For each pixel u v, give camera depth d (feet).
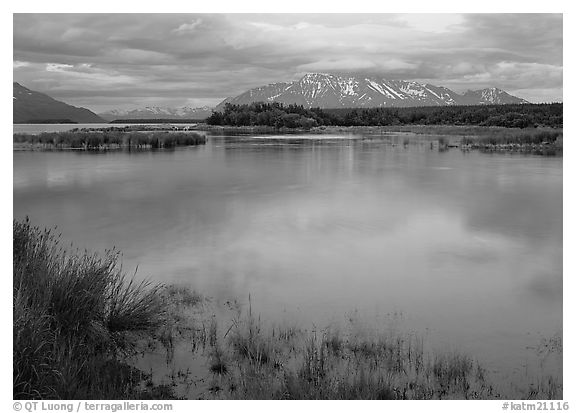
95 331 20.53
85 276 21.75
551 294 27.71
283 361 19.61
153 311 22.75
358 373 18.72
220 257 34.47
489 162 99.71
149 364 19.29
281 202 56.39
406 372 18.90
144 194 62.08
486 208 52.75
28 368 16.29
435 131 260.42
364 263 33.32
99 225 44.50
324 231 42.42
